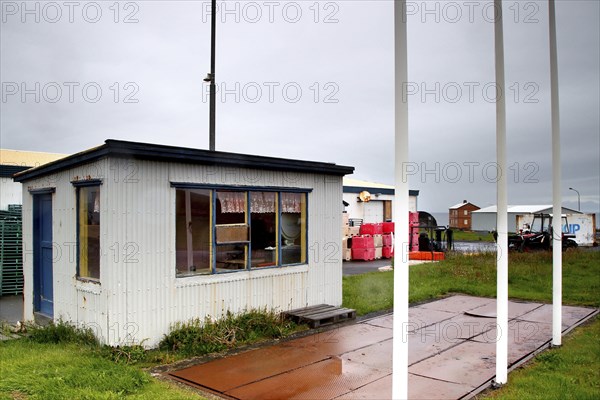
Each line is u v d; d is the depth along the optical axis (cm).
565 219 3288
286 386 581
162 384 579
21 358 649
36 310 936
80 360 635
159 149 729
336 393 558
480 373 629
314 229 984
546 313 1016
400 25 425
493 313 1009
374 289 1242
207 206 814
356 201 2798
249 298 862
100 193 711
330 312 916
